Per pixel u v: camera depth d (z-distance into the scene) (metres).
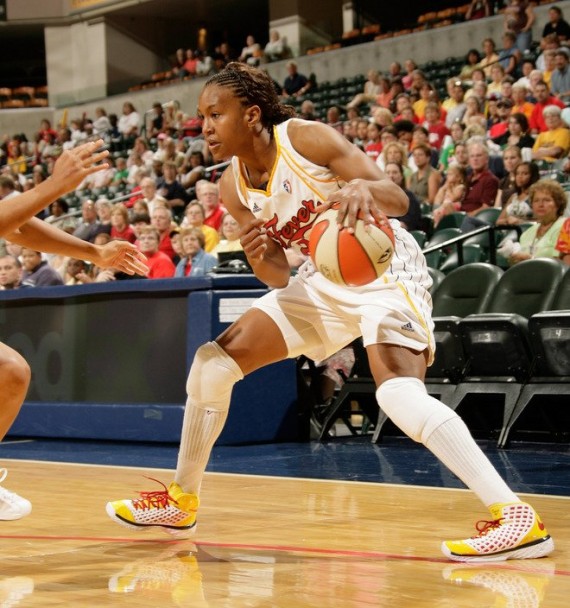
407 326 2.45
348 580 2.18
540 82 8.75
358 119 9.93
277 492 3.59
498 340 4.82
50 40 19.45
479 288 5.33
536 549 2.36
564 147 7.76
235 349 2.59
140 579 2.23
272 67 16.03
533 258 5.33
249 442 5.27
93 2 18.88
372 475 4.02
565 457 4.42
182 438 2.69
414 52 14.30
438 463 4.35
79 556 2.50
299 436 5.53
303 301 2.59
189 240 6.08
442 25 14.48
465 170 7.42
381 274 2.27
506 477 3.83
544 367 4.77
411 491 3.57
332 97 13.62
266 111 2.50
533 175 6.30
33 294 5.94
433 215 7.14
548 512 3.04
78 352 5.76
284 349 2.62
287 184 2.48
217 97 2.46
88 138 15.66
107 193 12.20
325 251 2.25
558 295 5.02
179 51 18.34
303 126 2.44
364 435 5.70
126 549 2.59
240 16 20.05
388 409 2.43
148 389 5.44
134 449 5.22
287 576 2.23
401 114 10.14
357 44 15.27
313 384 5.56
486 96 9.93
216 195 7.36
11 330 6.12
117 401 5.56
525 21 11.85
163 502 2.68
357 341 5.40
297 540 2.67
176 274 6.20
